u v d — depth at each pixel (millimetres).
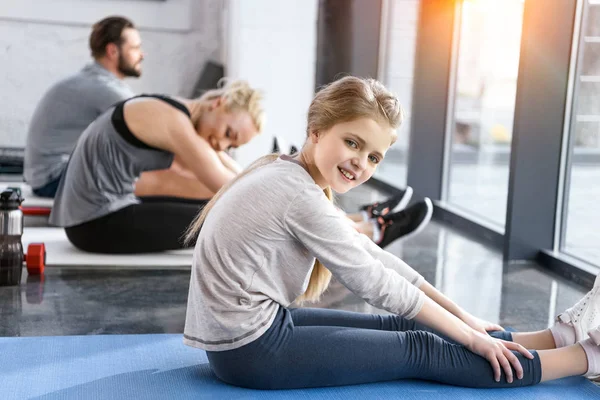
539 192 3572
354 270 1852
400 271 2125
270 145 5609
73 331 2490
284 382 1923
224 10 6301
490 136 4285
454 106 4840
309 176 1872
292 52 5578
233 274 1838
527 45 3416
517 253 3625
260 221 1823
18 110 6301
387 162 5949
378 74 6152
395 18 5848
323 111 1858
